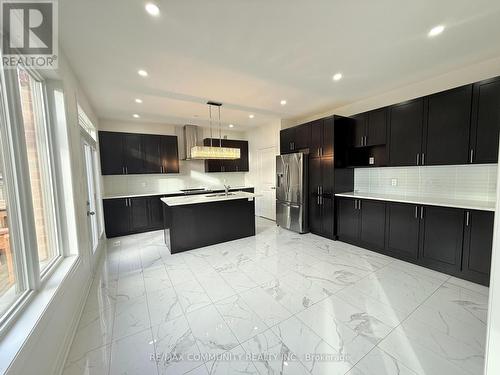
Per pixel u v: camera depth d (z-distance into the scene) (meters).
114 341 1.65
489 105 2.31
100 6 1.57
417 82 3.09
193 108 4.14
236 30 1.91
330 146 3.88
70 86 2.28
